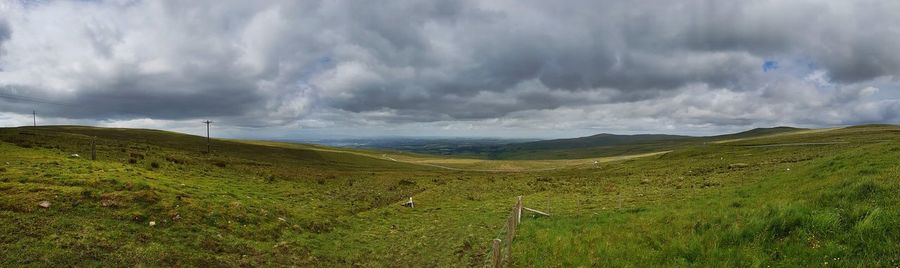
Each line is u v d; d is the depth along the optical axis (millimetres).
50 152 48781
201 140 171000
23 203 21156
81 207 22062
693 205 25188
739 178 40969
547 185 58406
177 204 24938
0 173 28734
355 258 21484
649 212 24672
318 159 151375
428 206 40250
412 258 21516
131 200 24078
